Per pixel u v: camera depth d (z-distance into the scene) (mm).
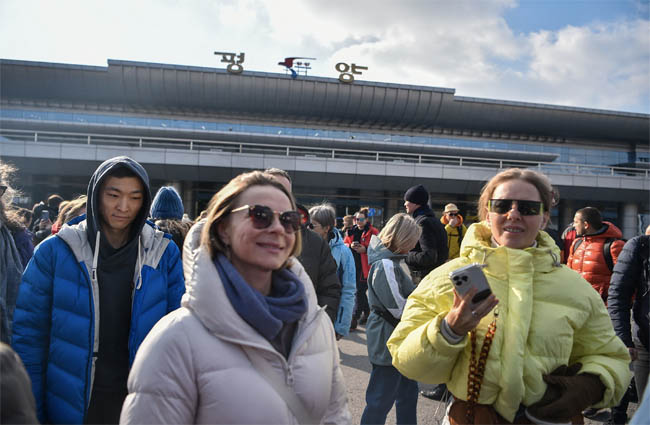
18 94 24703
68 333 2045
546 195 1953
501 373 1740
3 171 3061
